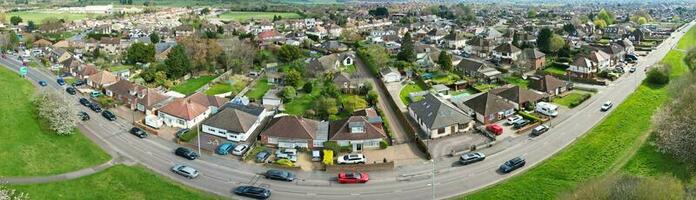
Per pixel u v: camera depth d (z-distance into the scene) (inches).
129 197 2839.6
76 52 7795.3
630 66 6579.7
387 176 3127.5
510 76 6023.6
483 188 2938.0
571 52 7219.5
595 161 3287.4
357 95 5123.0
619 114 4266.7
